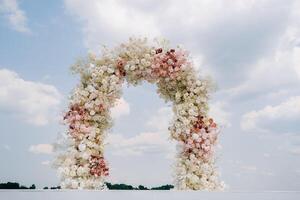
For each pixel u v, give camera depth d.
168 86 6.66
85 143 5.91
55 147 5.88
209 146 6.39
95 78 6.20
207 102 6.59
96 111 6.14
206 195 3.89
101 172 5.93
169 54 6.55
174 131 6.53
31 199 3.15
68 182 5.66
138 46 6.52
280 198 3.40
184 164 6.41
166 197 3.74
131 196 3.75
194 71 6.60
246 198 3.47
